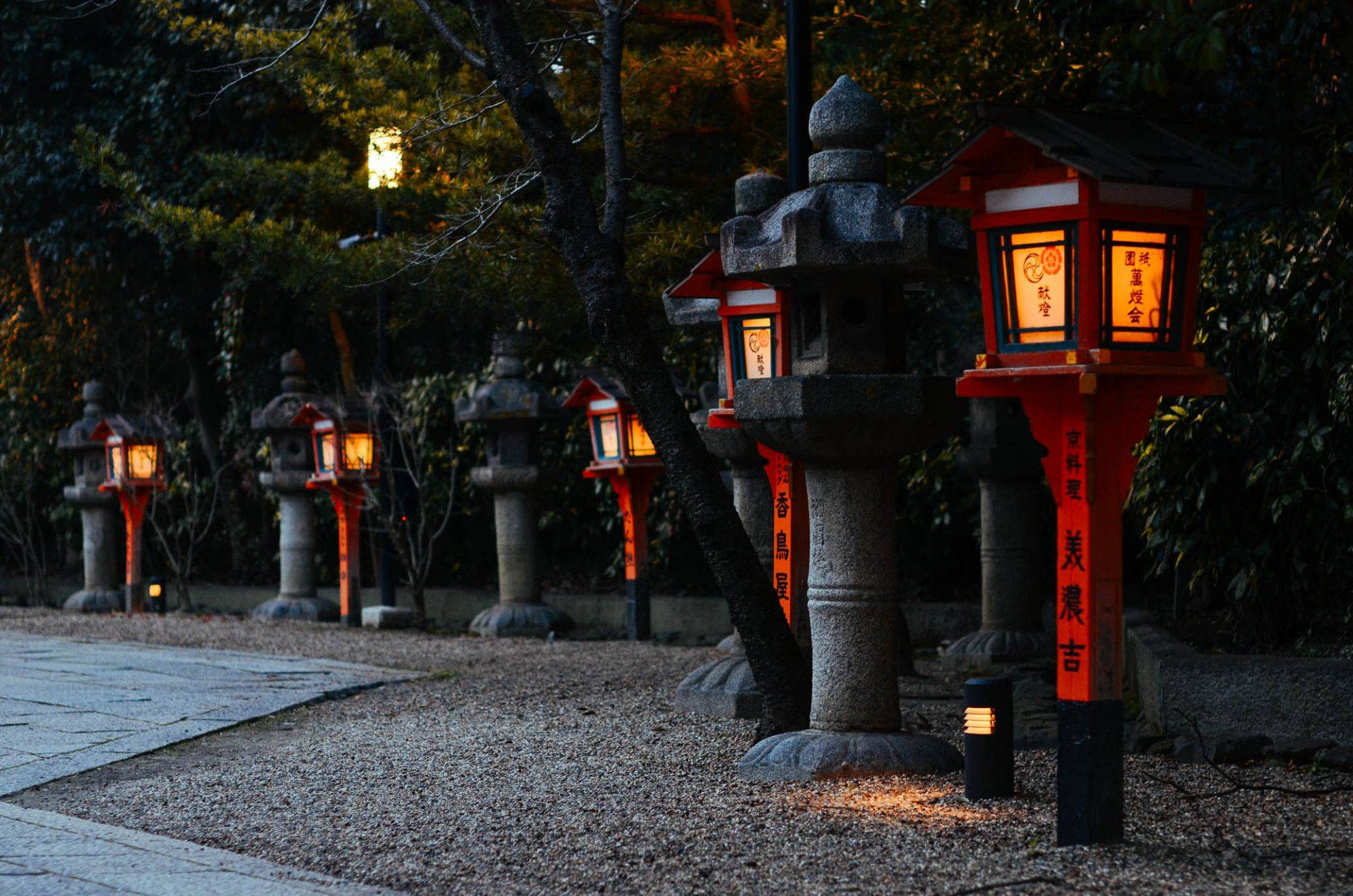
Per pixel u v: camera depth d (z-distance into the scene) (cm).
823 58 1295
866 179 675
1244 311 852
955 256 662
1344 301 787
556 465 1791
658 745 782
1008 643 1155
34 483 2319
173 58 1753
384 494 1725
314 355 2061
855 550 684
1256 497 888
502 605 1540
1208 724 738
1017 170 535
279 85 1677
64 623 1630
